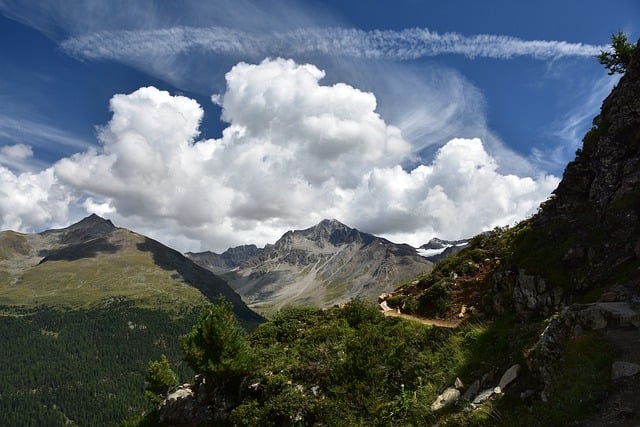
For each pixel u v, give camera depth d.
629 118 23.89
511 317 22.05
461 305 27.77
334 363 26.19
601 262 19.92
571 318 15.05
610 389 11.73
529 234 25.20
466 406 16.08
